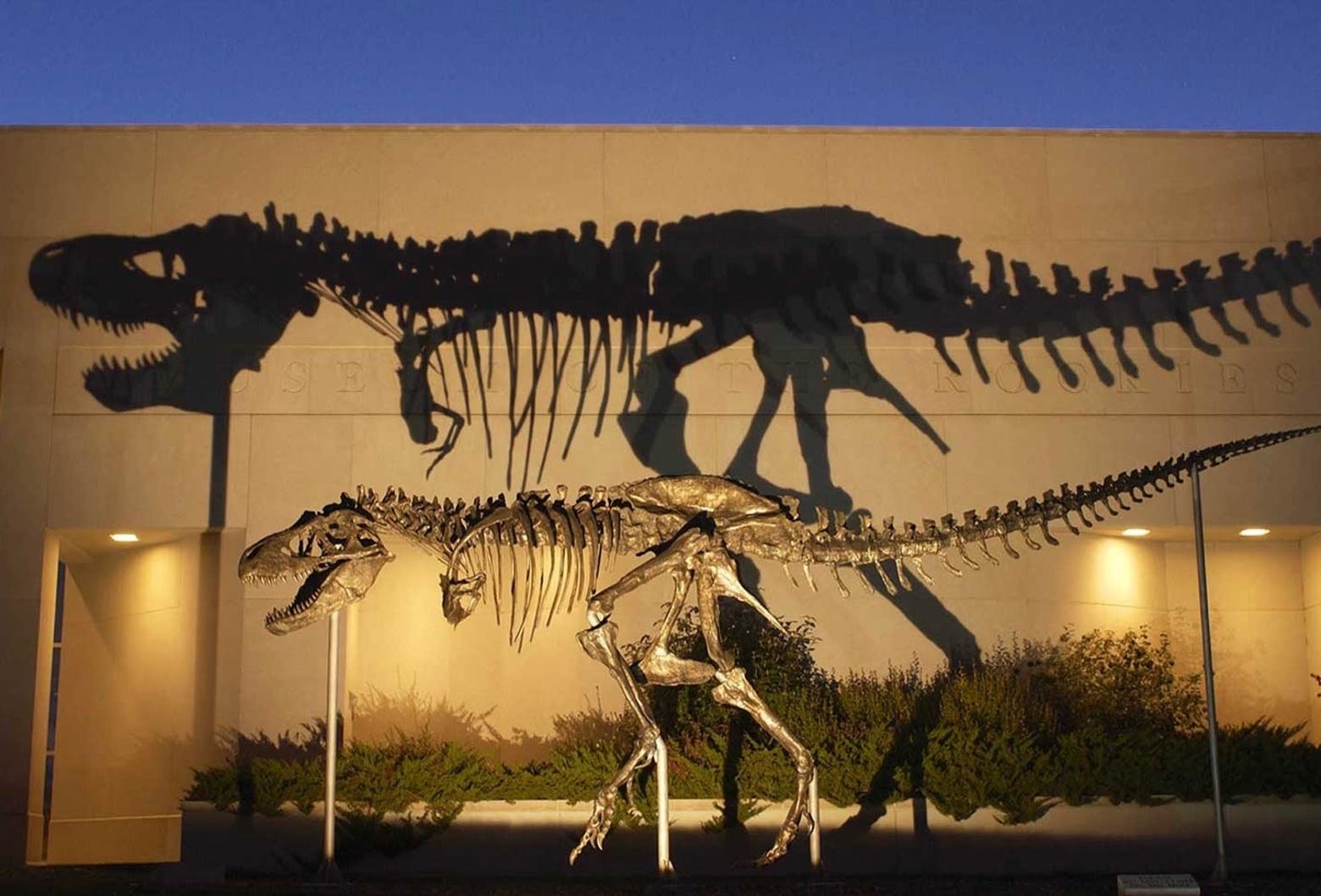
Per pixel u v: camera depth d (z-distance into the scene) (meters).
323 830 16.56
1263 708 21.88
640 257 20.48
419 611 20.22
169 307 20.12
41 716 19.50
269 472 19.84
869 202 20.73
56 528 19.72
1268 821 16.89
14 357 19.98
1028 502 14.72
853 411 20.25
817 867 14.63
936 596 20.11
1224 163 21.02
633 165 20.67
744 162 20.75
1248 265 20.84
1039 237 20.77
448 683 20.06
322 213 20.44
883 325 20.45
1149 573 21.80
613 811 15.77
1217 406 20.52
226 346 20.09
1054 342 20.55
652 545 14.38
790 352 20.33
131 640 21.48
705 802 16.55
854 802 16.52
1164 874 15.82
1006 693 18.38
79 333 20.05
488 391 20.09
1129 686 20.09
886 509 20.08
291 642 19.50
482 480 19.89
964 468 20.22
